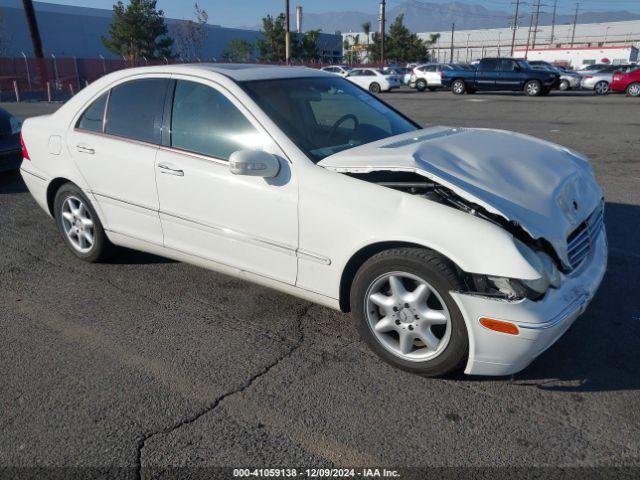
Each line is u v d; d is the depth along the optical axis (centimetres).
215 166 358
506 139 374
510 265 263
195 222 376
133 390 300
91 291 424
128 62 3309
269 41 5012
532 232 272
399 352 311
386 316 310
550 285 277
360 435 264
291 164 329
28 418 278
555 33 9938
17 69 2911
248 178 343
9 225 589
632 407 281
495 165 318
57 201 470
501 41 10281
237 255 363
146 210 402
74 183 450
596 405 282
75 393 298
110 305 401
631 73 2380
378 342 317
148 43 3919
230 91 361
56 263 480
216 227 366
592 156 926
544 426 267
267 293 418
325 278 326
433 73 2959
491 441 258
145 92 403
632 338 346
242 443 260
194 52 4825
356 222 303
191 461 249
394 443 258
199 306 398
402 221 289
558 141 1093
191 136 374
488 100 2220
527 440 258
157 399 293
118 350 340
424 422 272
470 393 293
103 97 429
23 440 263
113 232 433
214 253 376
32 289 429
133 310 393
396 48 6066
